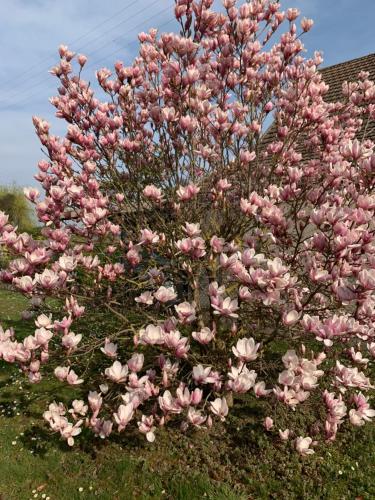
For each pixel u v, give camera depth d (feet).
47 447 13.25
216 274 14.56
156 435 13.69
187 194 11.86
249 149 14.93
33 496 11.37
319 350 15.58
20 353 10.00
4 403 16.14
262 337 13.17
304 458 12.41
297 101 14.37
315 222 9.21
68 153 14.70
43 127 13.64
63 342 10.25
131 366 9.61
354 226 9.34
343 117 17.34
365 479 11.54
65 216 13.24
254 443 13.21
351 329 8.90
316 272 9.32
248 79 13.75
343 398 14.67
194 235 10.95
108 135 14.23
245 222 14.85
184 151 15.28
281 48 14.21
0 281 10.87
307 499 10.83
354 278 10.14
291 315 9.55
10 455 13.03
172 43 12.20
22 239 11.22
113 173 15.01
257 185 15.23
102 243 14.55
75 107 14.52
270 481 11.52
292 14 14.15
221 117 12.67
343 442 13.26
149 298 11.32
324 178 13.08
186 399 9.11
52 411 11.05
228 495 10.87
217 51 13.82
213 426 14.08
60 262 11.16
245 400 15.60
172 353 9.88
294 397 9.41
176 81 12.31
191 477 11.54
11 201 82.17
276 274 8.71
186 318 9.85
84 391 16.35
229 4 13.23
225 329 15.42
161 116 13.78
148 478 11.69
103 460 12.60
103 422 10.53
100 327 17.75
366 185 10.23
